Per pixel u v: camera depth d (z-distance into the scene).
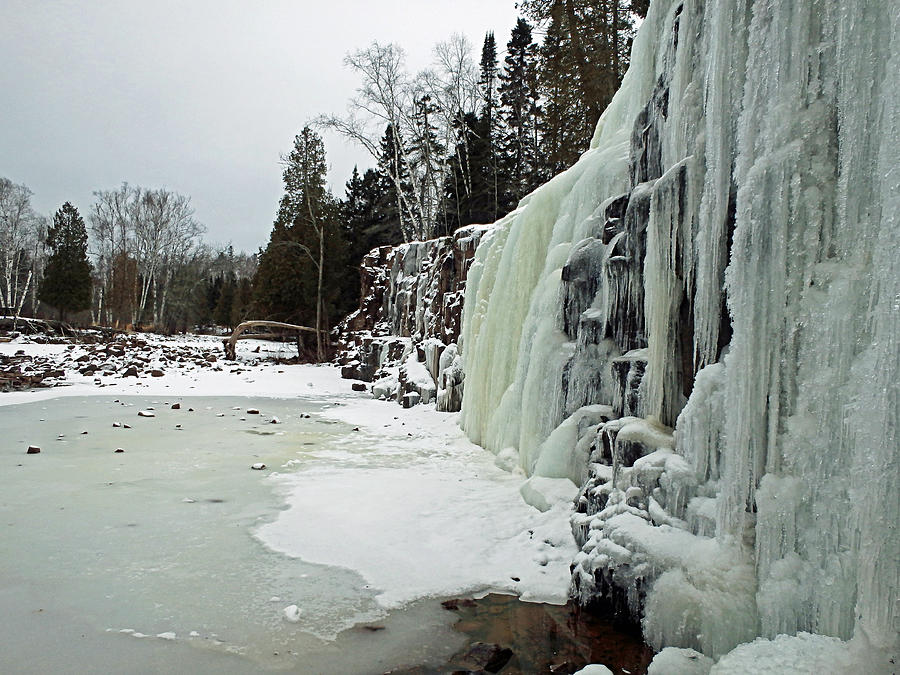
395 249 23.91
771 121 3.08
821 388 2.71
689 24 4.75
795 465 2.79
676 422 4.24
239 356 28.52
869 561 2.26
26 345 25.91
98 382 18.08
